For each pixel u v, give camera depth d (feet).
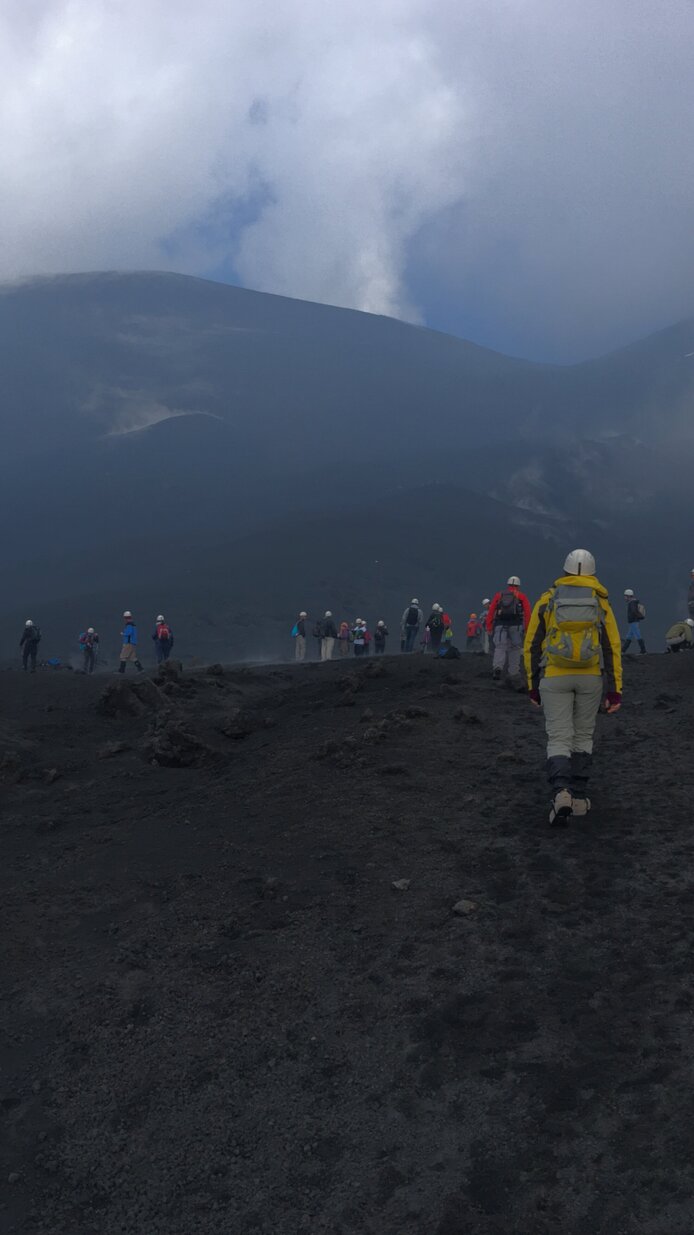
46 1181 12.59
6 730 40.14
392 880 19.74
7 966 17.78
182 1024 15.38
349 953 16.97
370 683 46.65
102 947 18.12
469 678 46.52
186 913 19.08
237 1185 12.23
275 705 44.01
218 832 23.84
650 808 22.86
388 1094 13.39
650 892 18.17
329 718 37.55
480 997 15.23
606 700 22.93
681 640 69.36
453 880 19.49
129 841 24.08
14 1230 11.84
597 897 18.17
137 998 16.17
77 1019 15.70
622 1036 13.84
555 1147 11.94
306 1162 12.44
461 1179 11.73
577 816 22.45
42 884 21.61
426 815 23.41
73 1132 13.37
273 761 30.25
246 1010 15.58
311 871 20.57
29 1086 14.34
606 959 15.94
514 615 46.29
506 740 30.73
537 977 15.64
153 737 37.32
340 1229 11.34
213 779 30.32
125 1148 13.02
